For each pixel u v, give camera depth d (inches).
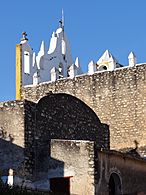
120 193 1261.1
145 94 1760.6
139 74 1782.7
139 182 1332.4
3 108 1257.4
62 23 2356.1
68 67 2294.5
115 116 1803.6
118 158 1275.8
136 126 1758.1
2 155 1228.5
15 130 1230.9
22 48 2062.0
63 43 2316.7
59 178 1205.1
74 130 1403.8
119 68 1828.2
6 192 960.3
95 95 1852.9
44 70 2129.7
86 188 1178.0
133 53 1811.0
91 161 1187.3
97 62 2094.0
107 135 1562.5
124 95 1800.0
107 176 1226.0
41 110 1286.9
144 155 1686.8
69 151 1211.9
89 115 1488.7
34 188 1155.9
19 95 1998.0
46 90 1943.9
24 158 1203.2
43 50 2172.7
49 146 1232.8
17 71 2033.7
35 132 1251.2
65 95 1387.8
